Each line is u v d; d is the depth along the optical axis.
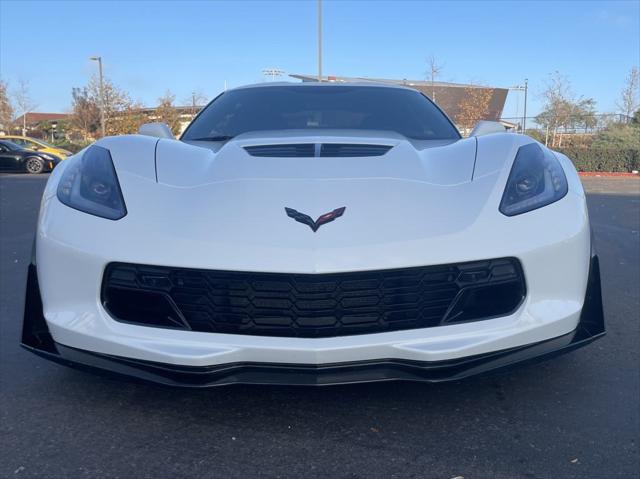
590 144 30.41
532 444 2.02
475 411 2.25
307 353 1.89
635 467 1.88
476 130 2.93
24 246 5.53
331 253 1.90
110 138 2.52
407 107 3.40
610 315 3.42
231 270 1.90
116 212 2.07
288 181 2.12
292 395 2.39
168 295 1.97
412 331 1.96
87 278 2.02
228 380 1.94
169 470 1.88
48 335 2.15
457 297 1.99
